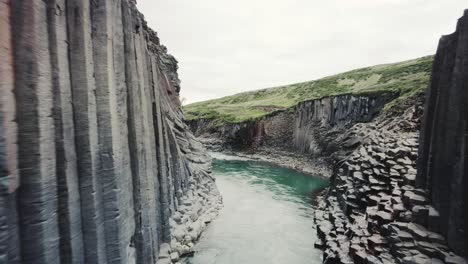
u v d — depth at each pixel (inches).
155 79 830.5
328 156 2352.4
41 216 361.1
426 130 694.5
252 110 4643.2
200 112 4928.6
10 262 334.6
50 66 391.5
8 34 332.5
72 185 420.5
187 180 1237.1
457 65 562.6
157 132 796.0
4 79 323.0
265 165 2652.6
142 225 625.3
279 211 1294.3
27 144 352.5
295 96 5241.1
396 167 919.7
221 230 1059.3
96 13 495.5
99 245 463.2
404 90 2169.0
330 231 922.7
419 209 613.0
